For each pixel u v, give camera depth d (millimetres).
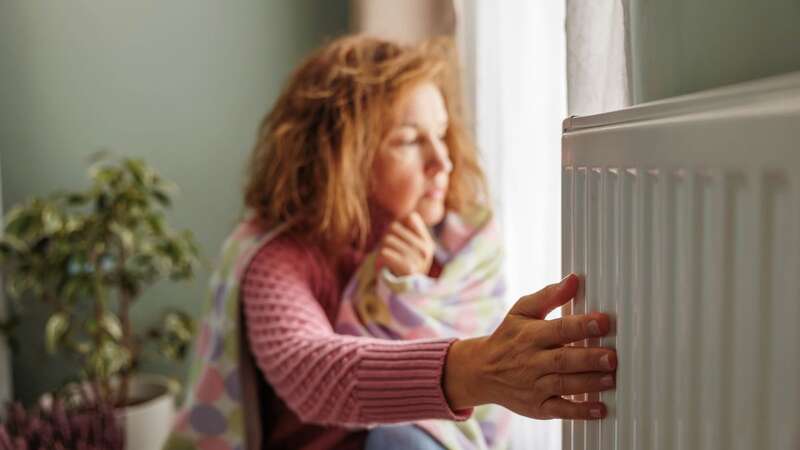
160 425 1725
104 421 1417
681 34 528
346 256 1037
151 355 2004
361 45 1070
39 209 1666
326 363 782
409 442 942
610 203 478
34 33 1888
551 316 1008
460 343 672
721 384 340
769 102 296
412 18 1626
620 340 461
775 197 294
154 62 1947
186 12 1947
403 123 986
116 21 1921
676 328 385
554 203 1024
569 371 507
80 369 1962
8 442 1284
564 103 1001
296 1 1979
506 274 1229
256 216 1050
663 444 400
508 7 1184
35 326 1950
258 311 921
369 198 1021
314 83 1041
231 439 971
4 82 1887
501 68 1225
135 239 1853
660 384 404
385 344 753
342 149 970
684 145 364
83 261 1659
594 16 696
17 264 1759
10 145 1903
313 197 1010
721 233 332
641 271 422
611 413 503
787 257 286
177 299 2012
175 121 1970
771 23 454
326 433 1003
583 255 548
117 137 1949
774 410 301
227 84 1977
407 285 972
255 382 991
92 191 1699
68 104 1920
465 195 1116
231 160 1999
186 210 1995
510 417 1039
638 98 599
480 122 1329
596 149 500
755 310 308
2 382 1807
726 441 339
